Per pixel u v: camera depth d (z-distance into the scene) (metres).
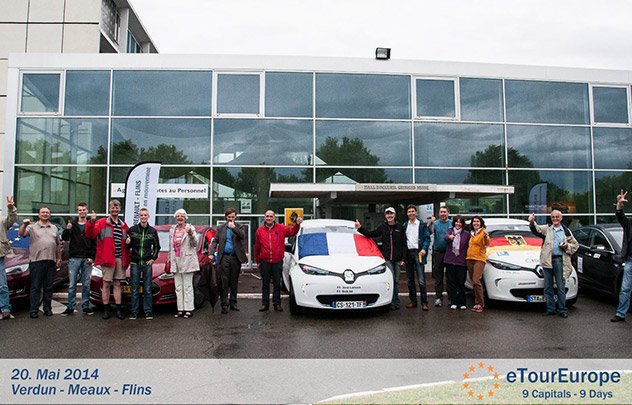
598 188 14.48
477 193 11.30
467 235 7.48
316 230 8.27
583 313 7.13
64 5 17.42
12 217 6.85
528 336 5.70
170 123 13.44
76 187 13.18
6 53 17.38
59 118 13.33
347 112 13.80
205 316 7.06
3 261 6.88
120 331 6.07
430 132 13.99
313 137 13.62
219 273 7.34
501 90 14.37
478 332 5.92
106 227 6.89
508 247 7.94
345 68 13.82
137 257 6.82
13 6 17.50
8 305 6.89
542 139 14.41
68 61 13.40
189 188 13.30
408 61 14.05
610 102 14.88
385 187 10.52
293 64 13.70
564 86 14.68
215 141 13.45
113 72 13.45
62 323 6.57
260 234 7.53
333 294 6.65
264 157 13.49
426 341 5.50
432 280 11.12
